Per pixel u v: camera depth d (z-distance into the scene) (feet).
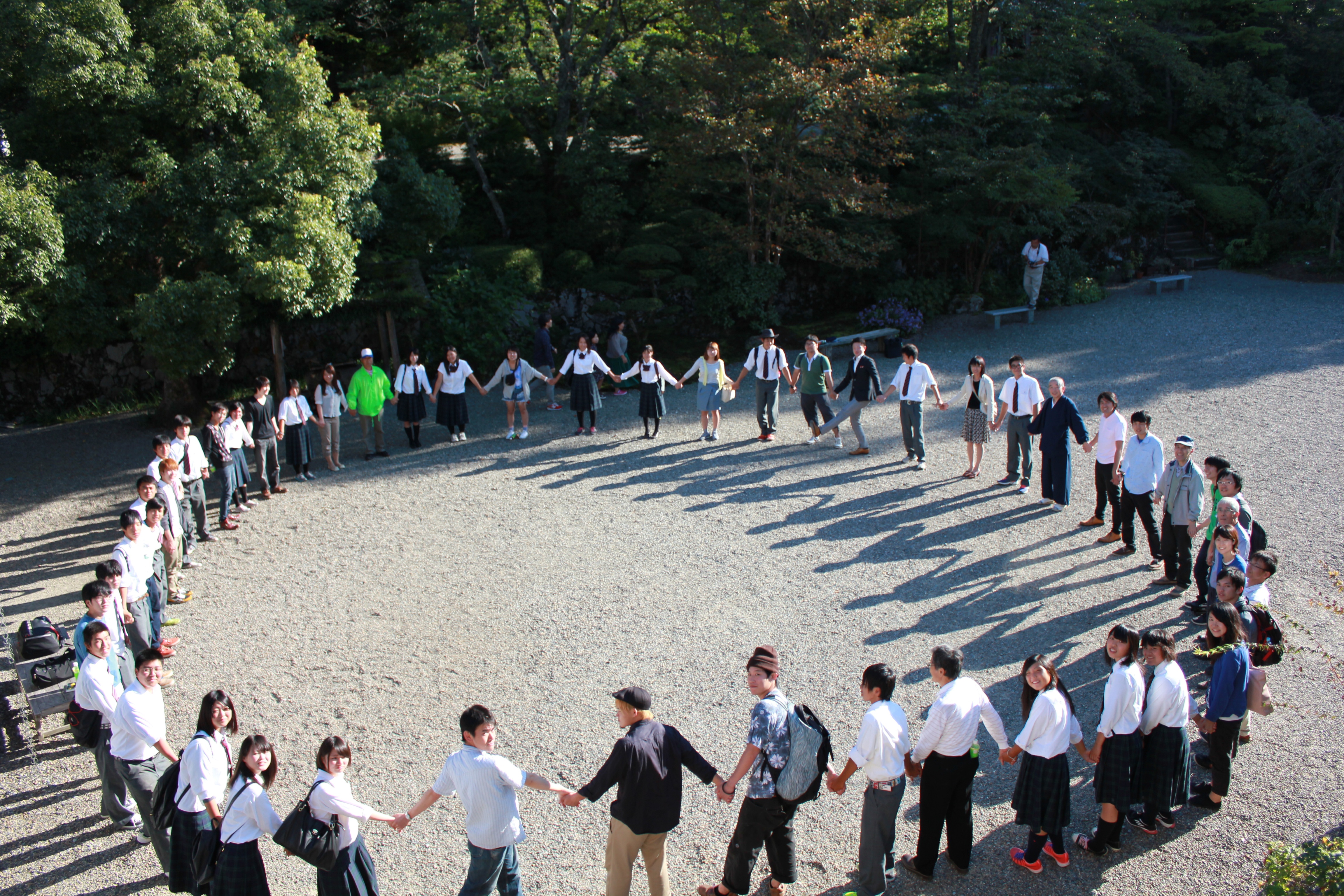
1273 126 78.18
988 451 41.45
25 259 35.40
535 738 21.54
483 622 27.35
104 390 52.85
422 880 17.39
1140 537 32.24
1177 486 26.94
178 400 49.78
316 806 14.76
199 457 33.22
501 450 43.70
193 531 32.30
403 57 75.97
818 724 15.80
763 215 63.41
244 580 30.58
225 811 15.31
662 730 15.51
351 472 41.27
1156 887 16.43
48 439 47.37
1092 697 22.36
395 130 63.62
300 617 27.91
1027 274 63.26
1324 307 62.18
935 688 22.88
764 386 42.88
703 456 41.78
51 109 40.50
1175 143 84.28
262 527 35.12
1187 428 41.47
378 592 29.45
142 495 26.45
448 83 59.11
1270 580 28.02
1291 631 25.04
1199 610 25.57
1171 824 17.83
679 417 48.32
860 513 34.65
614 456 42.14
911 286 66.18
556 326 62.44
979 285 69.26
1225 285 70.49
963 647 24.95
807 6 59.26
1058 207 63.46
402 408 43.75
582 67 68.80
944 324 65.16
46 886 17.63
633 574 30.19
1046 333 60.75
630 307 58.23
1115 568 29.58
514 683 24.02
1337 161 73.20
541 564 31.14
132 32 41.04
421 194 53.72
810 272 71.10
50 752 22.30
